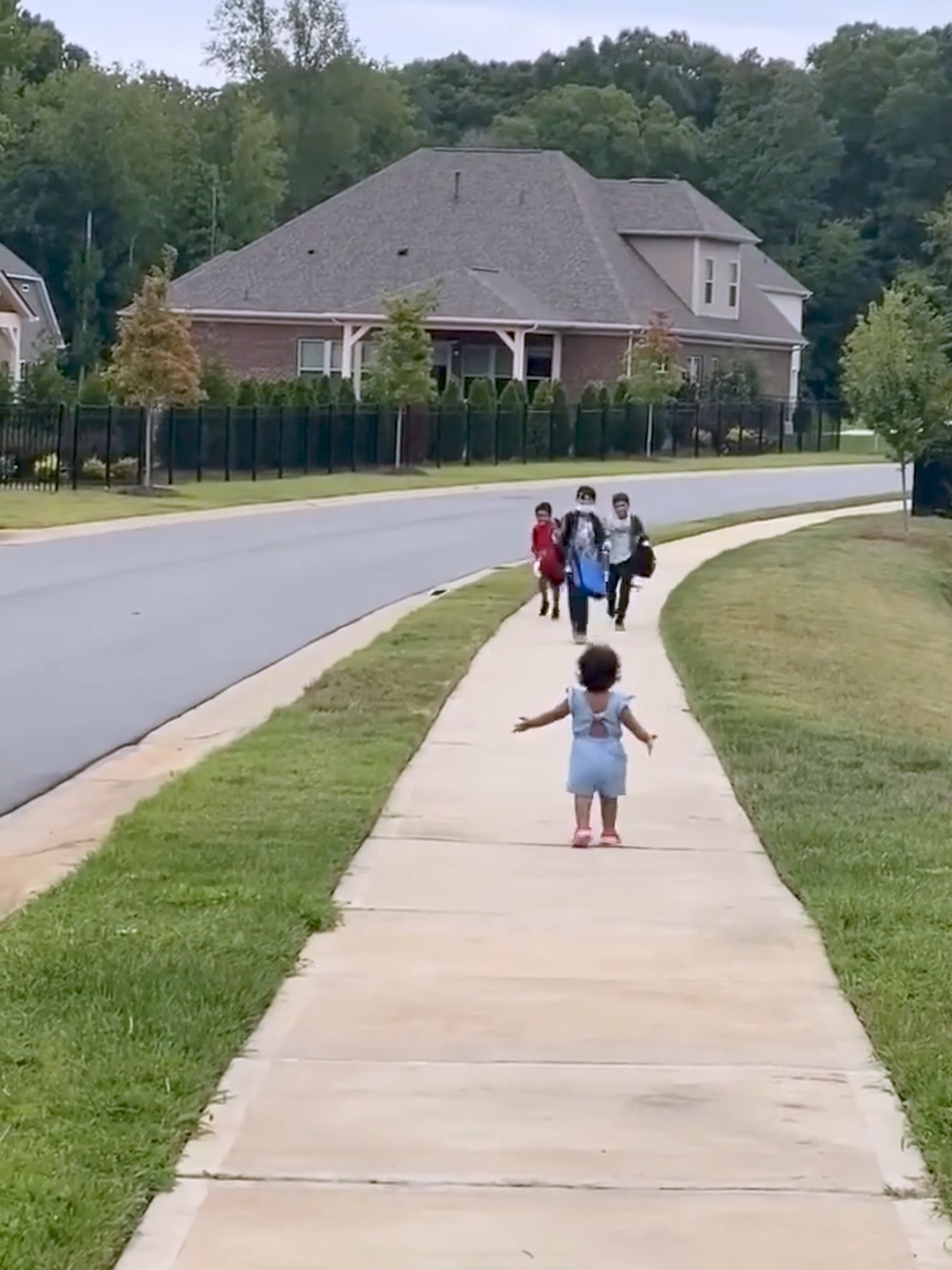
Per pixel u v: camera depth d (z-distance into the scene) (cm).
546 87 11619
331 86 10406
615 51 11850
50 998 698
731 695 1603
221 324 6344
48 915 829
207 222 9244
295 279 6397
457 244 6469
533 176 6675
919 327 3834
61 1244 484
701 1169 555
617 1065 648
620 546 2102
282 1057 653
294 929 815
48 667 1800
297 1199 530
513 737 1370
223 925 809
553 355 6275
